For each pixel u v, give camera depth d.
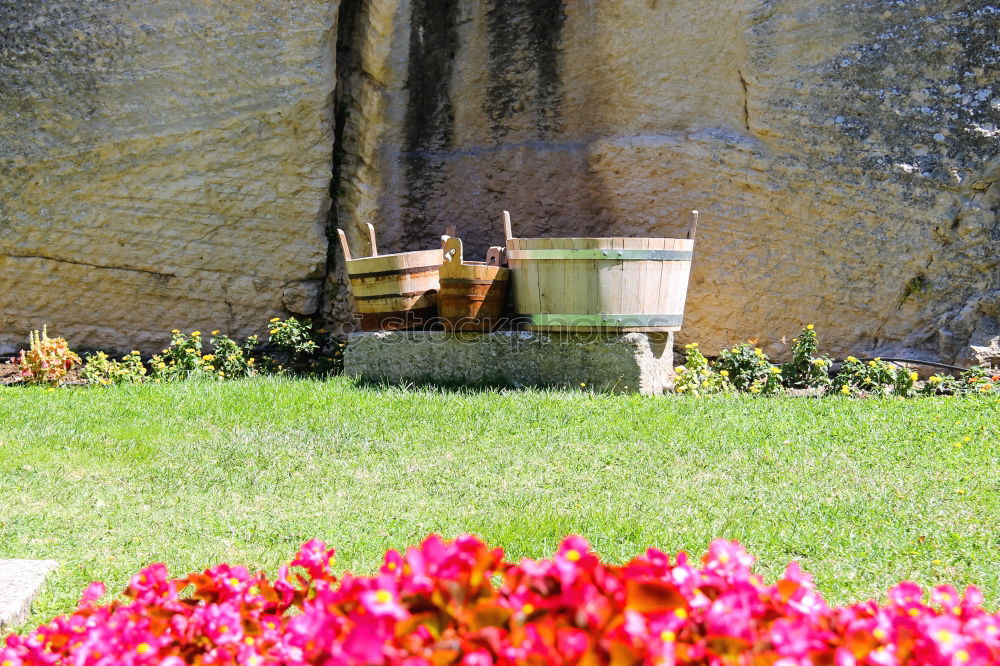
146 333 12.55
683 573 3.20
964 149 10.54
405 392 9.63
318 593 3.52
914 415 8.28
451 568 3.01
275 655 3.26
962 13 10.51
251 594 3.70
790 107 11.02
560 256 9.88
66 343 11.58
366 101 12.41
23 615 4.65
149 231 12.16
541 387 10.17
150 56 11.80
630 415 8.49
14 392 9.96
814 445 7.54
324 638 2.93
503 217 11.09
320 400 9.16
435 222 12.48
